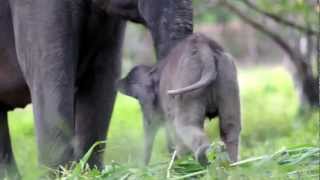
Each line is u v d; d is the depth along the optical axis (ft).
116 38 46.85
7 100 48.32
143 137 43.73
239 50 183.83
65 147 44.50
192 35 42.11
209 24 170.50
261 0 87.51
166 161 40.96
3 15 46.39
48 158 44.62
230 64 41.45
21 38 45.21
